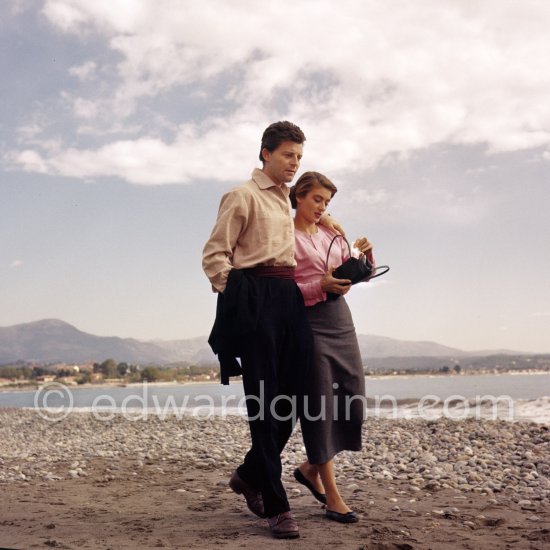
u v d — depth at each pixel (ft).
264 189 11.37
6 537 11.10
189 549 9.88
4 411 61.67
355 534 10.62
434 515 12.34
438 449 23.03
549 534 10.62
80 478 18.65
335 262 12.19
